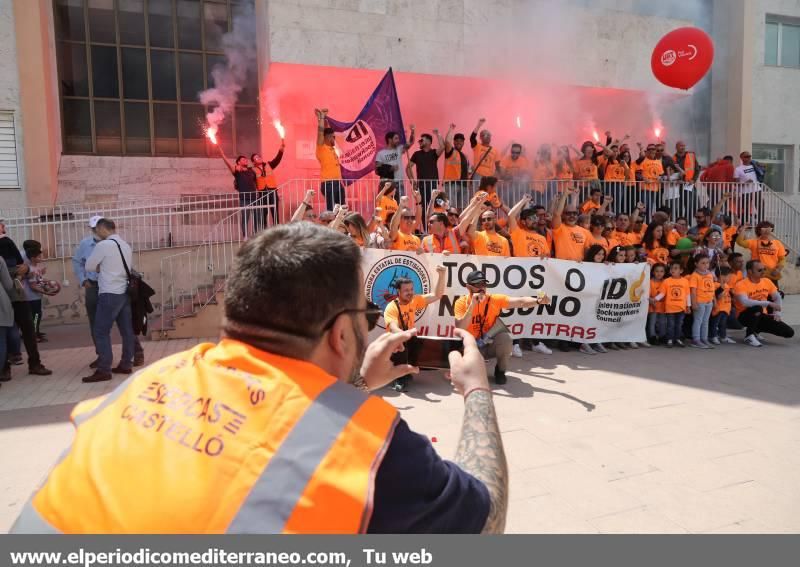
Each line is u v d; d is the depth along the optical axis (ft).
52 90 42.88
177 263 34.40
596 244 27.02
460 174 34.73
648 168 39.01
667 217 30.48
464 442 3.97
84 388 20.67
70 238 35.50
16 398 19.39
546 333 25.80
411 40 40.04
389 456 3.18
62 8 45.83
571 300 25.88
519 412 17.20
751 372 22.15
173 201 43.65
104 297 21.42
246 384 3.34
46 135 39.83
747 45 52.39
